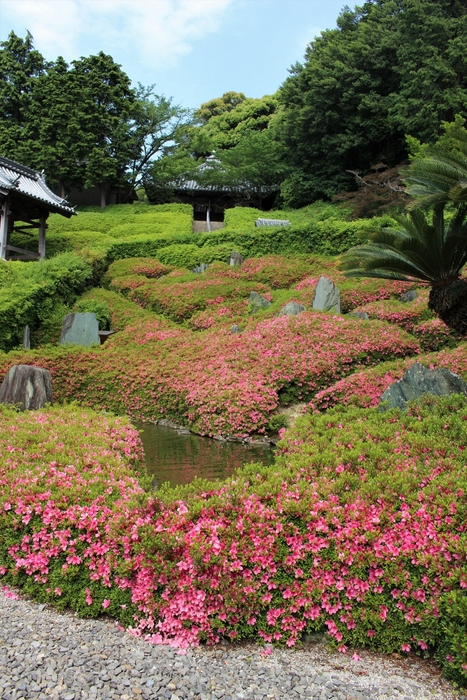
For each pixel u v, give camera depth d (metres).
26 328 16.31
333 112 34.53
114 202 42.03
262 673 3.57
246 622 3.97
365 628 3.87
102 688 3.30
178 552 4.09
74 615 4.29
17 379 10.01
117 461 5.91
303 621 3.97
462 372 9.52
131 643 3.88
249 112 51.59
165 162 39.31
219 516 4.25
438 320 13.04
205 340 14.90
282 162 39.84
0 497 4.81
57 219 33.53
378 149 36.16
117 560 4.23
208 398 10.80
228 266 23.45
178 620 3.95
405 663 3.73
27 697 3.18
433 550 3.75
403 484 4.39
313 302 15.81
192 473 7.66
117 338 16.83
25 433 6.71
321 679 3.51
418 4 29.06
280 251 26.14
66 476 5.30
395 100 31.53
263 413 10.26
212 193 41.50
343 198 32.78
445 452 5.12
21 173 25.64
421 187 8.68
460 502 4.01
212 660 3.72
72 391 13.15
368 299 17.06
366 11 38.25
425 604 3.72
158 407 12.06
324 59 35.16
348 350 12.04
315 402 10.44
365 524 4.06
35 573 4.54
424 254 8.63
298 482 4.70
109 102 40.47
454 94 27.98
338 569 4.00
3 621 4.09
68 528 4.49
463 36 28.11
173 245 26.64
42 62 40.31
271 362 11.91
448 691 3.41
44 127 36.53
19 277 18.45
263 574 4.02
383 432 5.82
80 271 21.16
